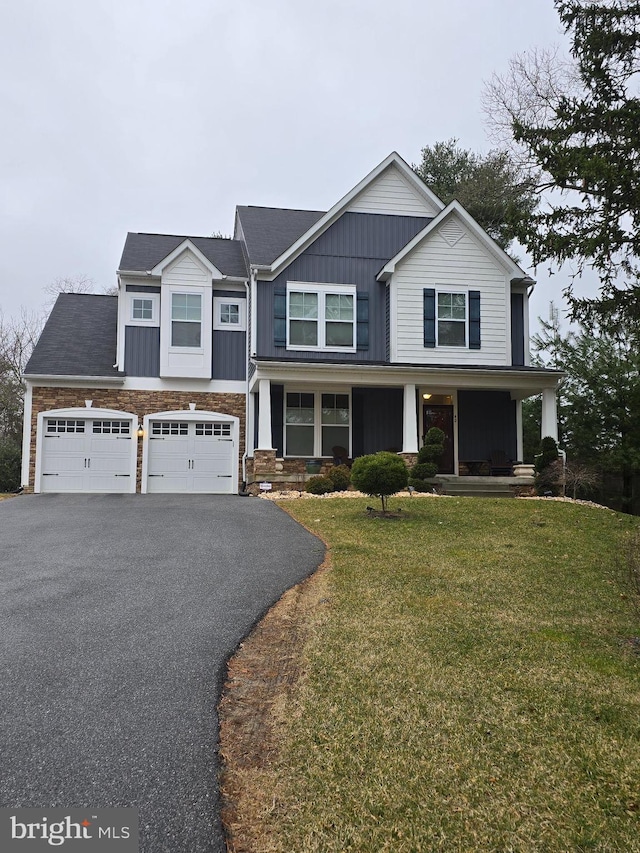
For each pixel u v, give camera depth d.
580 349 20.95
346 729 3.50
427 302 16.62
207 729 3.51
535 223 11.09
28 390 16.22
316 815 2.79
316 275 16.70
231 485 17.02
